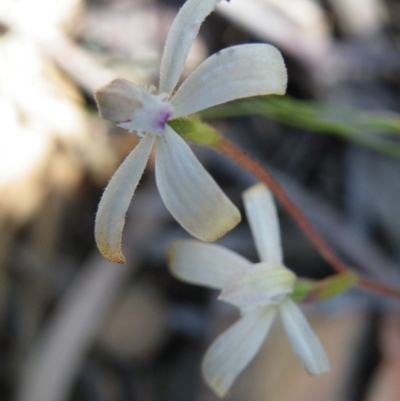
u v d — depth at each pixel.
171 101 0.07
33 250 0.14
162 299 0.14
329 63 0.15
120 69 0.15
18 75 0.15
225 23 0.16
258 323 0.09
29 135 0.15
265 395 0.12
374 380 0.12
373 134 0.14
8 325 0.14
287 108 0.12
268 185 0.08
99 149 0.15
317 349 0.08
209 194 0.07
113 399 0.13
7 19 0.15
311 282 0.09
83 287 0.14
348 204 0.14
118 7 0.16
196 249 0.09
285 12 0.15
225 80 0.07
